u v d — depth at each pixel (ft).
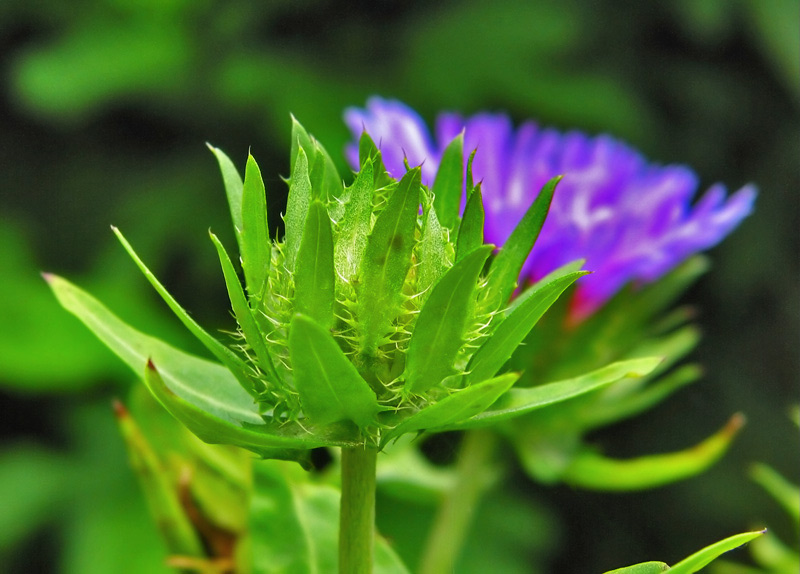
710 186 3.96
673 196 1.41
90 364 2.79
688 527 3.81
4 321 2.77
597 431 3.85
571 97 3.23
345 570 1.02
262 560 1.13
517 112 3.29
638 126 3.32
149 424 1.21
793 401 3.89
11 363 2.72
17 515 2.70
